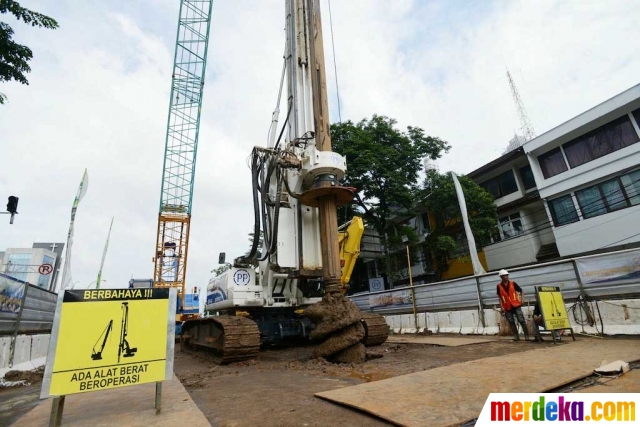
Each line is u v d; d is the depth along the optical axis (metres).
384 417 2.73
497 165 20.77
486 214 19.70
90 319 3.29
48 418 3.57
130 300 3.49
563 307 7.61
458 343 7.83
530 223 19.72
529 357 4.97
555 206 17.73
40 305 8.79
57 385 3.04
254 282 8.64
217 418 3.12
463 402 3.00
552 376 3.70
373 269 26.14
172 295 3.70
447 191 19.33
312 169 6.95
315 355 6.31
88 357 3.20
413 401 3.10
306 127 7.91
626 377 3.61
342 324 5.98
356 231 8.38
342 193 6.95
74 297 3.28
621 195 15.30
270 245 7.53
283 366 6.00
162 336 3.54
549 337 8.12
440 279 22.25
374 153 19.36
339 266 6.74
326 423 2.81
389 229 21.81
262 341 8.27
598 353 5.05
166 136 29.38
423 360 5.76
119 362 3.30
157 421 3.11
